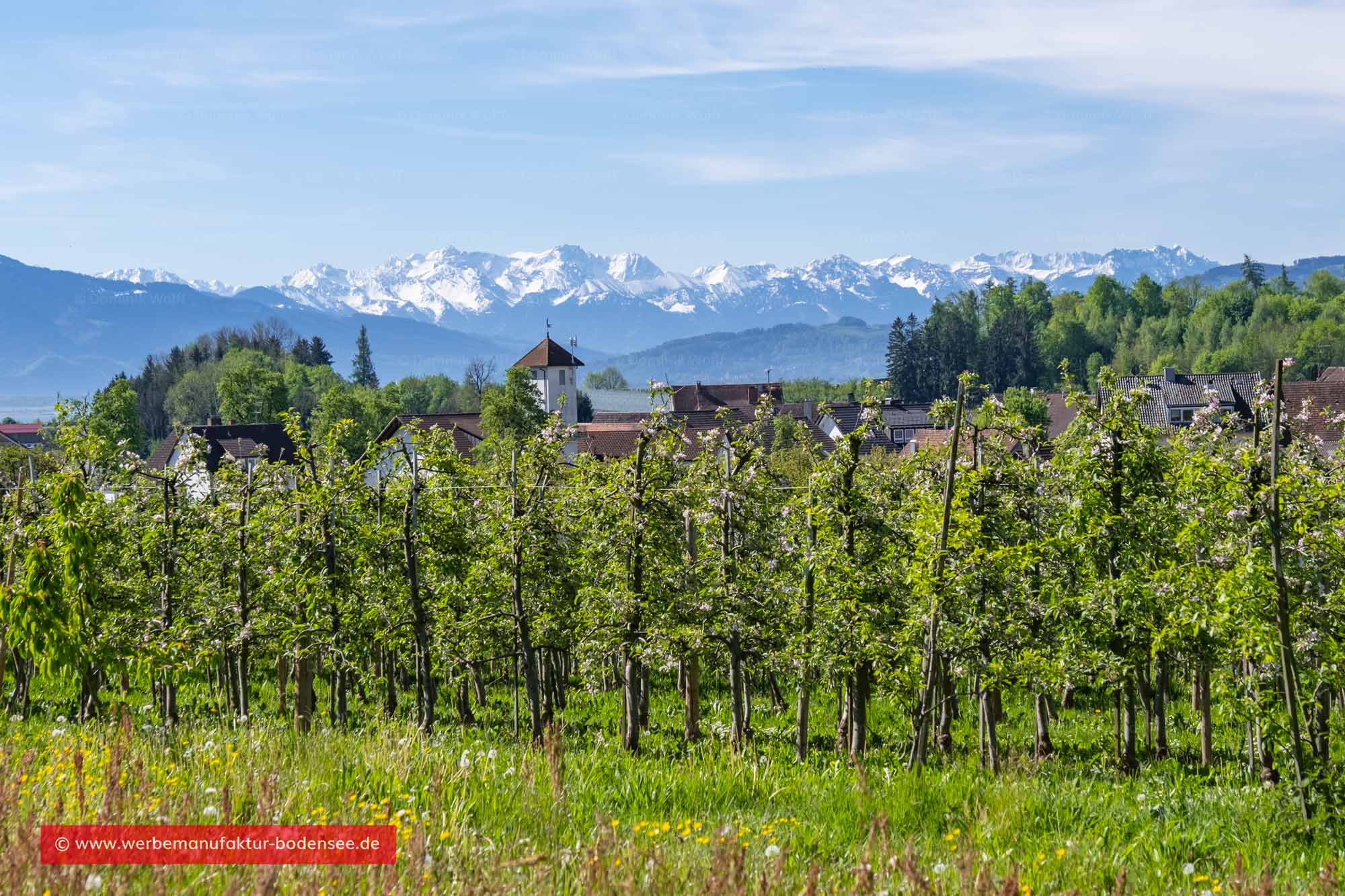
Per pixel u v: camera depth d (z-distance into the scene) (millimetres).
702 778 14070
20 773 9578
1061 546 20781
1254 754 21641
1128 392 20469
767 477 24297
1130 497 20062
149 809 9000
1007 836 12195
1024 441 22031
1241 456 17344
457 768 12562
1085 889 9688
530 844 9719
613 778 14195
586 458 24453
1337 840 12953
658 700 35656
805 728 21922
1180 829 13258
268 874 6660
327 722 24594
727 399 186000
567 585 24516
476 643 23750
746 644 22656
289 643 23875
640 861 8297
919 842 11531
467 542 24984
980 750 21828
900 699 22375
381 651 31750
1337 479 17875
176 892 7141
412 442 25594
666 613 22500
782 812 13070
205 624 24281
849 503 22062
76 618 17812
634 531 22859
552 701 30516
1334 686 15828
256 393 162375
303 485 24969
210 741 13258
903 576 21453
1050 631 20781
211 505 25938
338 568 24641
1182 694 35844
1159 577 18562
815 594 22750
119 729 13430
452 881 7773
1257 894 9250
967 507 21469
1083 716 32438
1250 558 14875
